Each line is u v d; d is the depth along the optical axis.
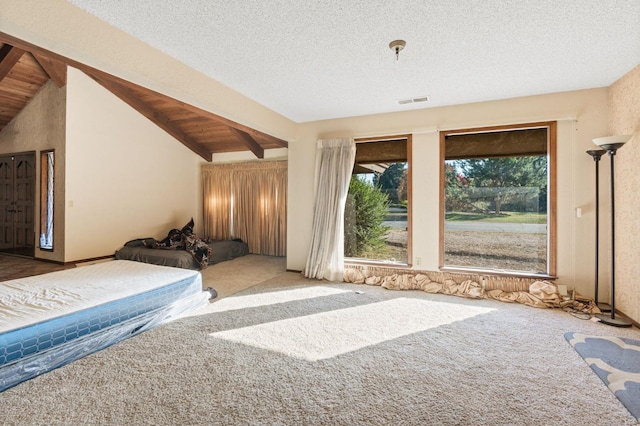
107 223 5.45
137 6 1.99
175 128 6.33
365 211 4.41
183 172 7.00
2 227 5.98
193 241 5.47
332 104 3.89
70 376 1.92
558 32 2.26
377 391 1.80
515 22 2.14
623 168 3.00
